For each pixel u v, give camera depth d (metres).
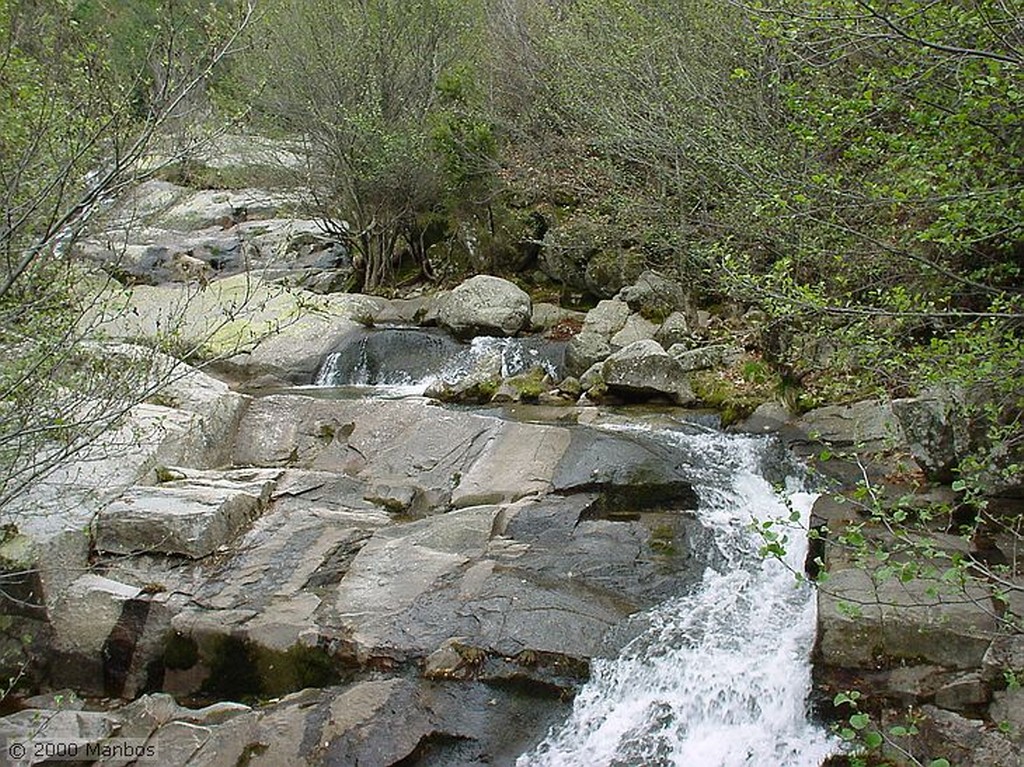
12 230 3.57
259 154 15.67
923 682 4.62
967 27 4.29
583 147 12.32
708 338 10.07
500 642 5.42
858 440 7.29
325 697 5.20
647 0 10.37
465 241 14.71
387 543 6.51
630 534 6.57
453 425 8.19
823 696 4.80
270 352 12.15
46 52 4.24
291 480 7.48
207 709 5.26
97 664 5.75
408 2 14.47
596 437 7.79
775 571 6.08
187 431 7.85
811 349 7.64
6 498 4.13
